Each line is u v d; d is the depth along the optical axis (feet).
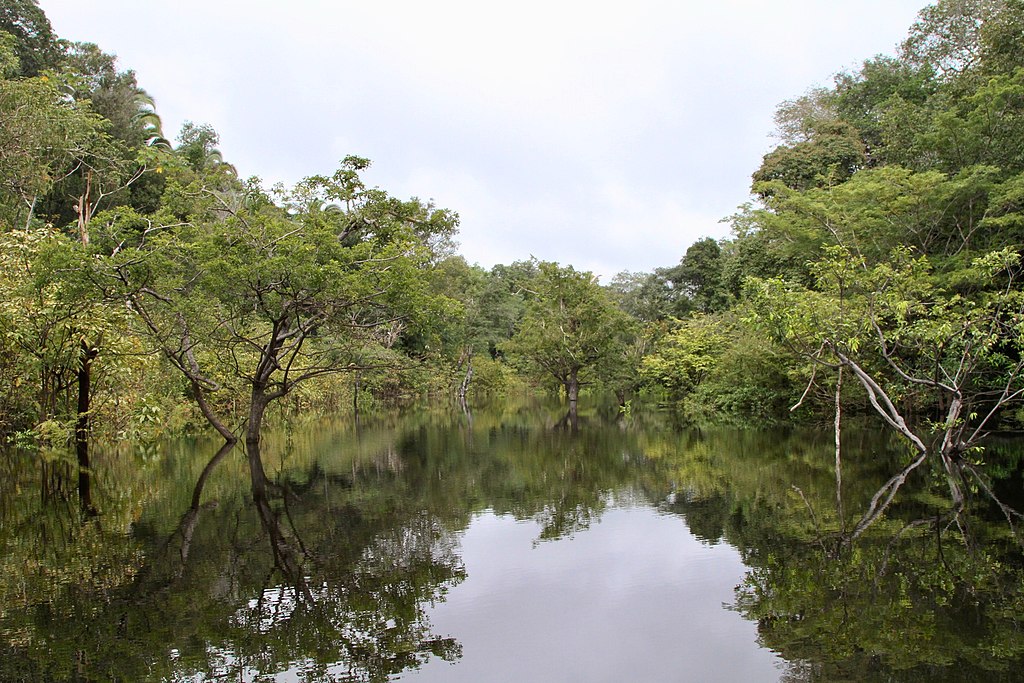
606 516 27.63
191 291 42.16
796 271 67.72
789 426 59.41
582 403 111.24
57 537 24.67
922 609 16.83
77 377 44.91
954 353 42.96
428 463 43.21
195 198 46.83
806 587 18.63
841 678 13.35
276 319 45.14
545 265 86.99
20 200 55.42
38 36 83.05
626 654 14.70
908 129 65.26
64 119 52.39
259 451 49.01
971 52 80.23
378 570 20.71
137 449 48.70
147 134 96.99
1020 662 13.85
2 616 17.07
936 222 54.70
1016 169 53.16
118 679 13.66
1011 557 20.63
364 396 96.84
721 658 14.40
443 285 120.78
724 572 20.13
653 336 108.58
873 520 25.45
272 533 25.17
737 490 32.04
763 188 69.77
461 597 18.35
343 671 13.99
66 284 36.78
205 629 16.19
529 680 13.50
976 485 31.35
